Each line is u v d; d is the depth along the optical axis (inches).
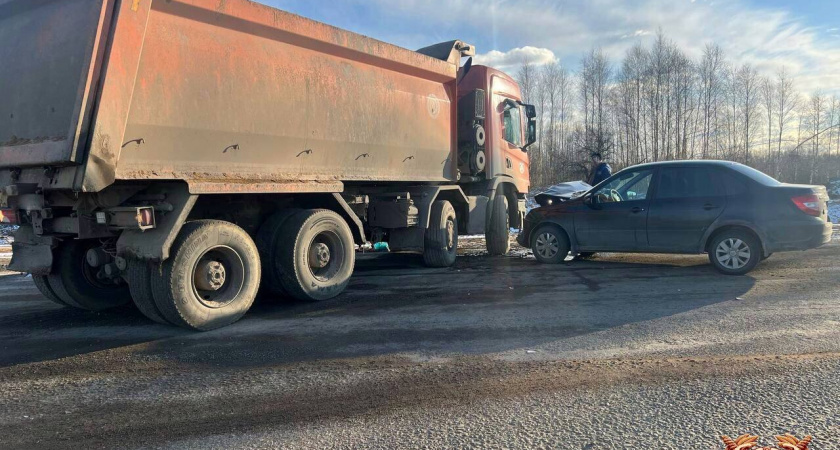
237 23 205.3
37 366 165.2
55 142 168.7
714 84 1691.7
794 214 267.1
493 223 386.9
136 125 175.5
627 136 1758.1
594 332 187.5
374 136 273.4
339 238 254.7
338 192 250.8
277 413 128.5
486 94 371.2
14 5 189.5
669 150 1708.9
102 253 212.7
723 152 1678.2
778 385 136.0
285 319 215.8
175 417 127.6
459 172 358.9
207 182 193.0
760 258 275.4
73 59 170.6
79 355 174.9
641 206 307.0
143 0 174.1
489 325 200.2
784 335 177.6
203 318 196.7
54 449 113.9
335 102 249.4
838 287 246.4
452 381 145.7
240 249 209.9
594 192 329.1
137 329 205.5
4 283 309.0
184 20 189.0
